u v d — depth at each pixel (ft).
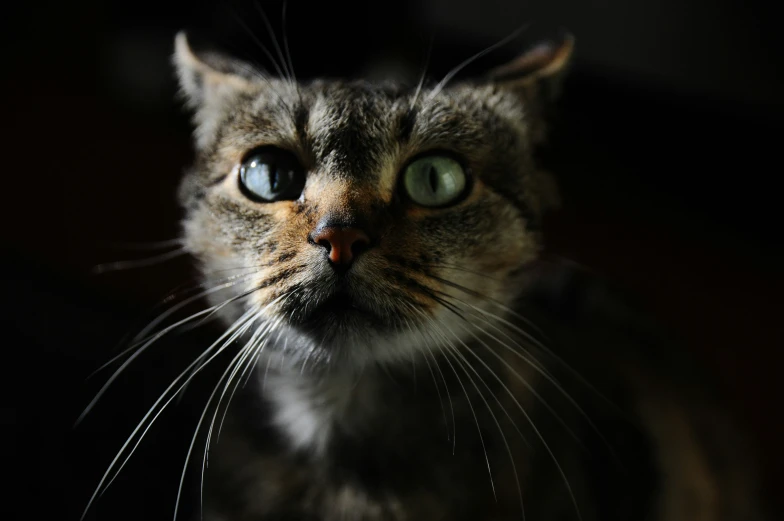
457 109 0.85
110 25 1.69
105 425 1.07
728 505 1.14
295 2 1.48
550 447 0.90
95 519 1.00
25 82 1.69
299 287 0.77
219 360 0.95
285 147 0.82
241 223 0.82
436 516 0.85
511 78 0.92
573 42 0.97
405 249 0.78
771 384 1.43
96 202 1.45
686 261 1.67
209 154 0.88
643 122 1.81
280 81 0.89
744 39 1.77
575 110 1.77
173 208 1.47
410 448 0.86
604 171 1.81
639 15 1.76
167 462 1.04
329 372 0.85
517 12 1.73
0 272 1.23
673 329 1.40
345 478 0.87
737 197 1.80
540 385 0.93
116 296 1.28
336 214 0.76
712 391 1.24
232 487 0.91
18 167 1.49
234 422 0.92
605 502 0.94
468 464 0.86
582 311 1.15
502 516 0.85
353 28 1.52
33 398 1.08
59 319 1.18
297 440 0.88
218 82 0.91
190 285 1.07
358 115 0.82
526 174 0.90
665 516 1.03
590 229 1.70
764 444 1.34
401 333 0.80
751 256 1.72
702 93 1.81
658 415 1.10
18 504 1.00
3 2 1.69
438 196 0.82
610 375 1.06
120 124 1.66
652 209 1.78
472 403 0.86
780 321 1.56
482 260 0.83
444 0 1.70
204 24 1.56
